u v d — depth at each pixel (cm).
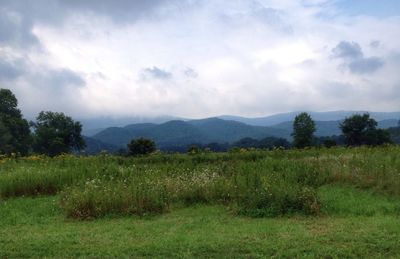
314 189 1163
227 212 1062
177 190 1216
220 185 1210
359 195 1178
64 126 6172
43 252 741
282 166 1518
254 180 1210
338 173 1346
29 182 1357
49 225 966
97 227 924
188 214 1057
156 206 1070
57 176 1409
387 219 915
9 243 792
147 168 1631
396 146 2194
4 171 1633
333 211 1030
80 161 1838
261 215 1011
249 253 712
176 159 1998
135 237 829
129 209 1042
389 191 1180
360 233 801
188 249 732
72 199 1069
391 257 679
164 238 810
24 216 1070
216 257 698
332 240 766
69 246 768
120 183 1223
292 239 777
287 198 1038
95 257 710
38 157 2094
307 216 991
